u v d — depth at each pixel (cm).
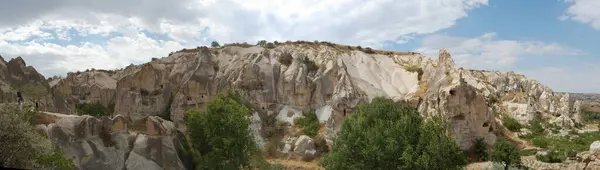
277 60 7719
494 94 9919
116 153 3456
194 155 4084
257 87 7119
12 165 2358
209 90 7125
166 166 3616
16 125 2422
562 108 10106
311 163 5525
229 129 4144
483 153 5731
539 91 11544
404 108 3956
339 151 3762
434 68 7512
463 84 6006
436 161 3341
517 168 4969
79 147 3281
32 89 4919
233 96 5219
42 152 2569
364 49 9888
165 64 8206
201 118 4206
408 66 8812
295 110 6988
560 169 4931
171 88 7394
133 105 7050
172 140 3809
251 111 6681
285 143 5994
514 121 8119
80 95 8644
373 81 8025
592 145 3198
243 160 4253
